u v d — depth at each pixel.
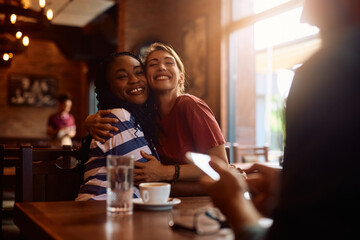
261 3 6.23
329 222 0.61
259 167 0.91
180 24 7.79
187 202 1.32
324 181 0.62
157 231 0.90
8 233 3.41
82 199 1.46
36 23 5.04
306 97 0.66
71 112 11.85
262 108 6.78
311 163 0.63
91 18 9.02
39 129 11.63
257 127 6.86
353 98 0.61
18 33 5.09
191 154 0.97
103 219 1.03
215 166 0.76
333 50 0.65
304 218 0.62
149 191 1.19
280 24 5.95
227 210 0.70
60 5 8.09
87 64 11.23
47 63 11.73
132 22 7.66
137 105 1.81
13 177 2.07
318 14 0.69
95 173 1.49
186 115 1.80
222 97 6.70
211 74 6.94
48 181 1.93
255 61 6.63
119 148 1.53
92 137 1.61
